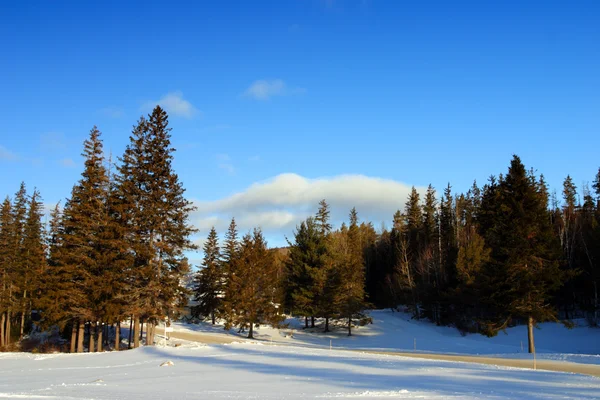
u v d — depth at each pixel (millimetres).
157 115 40094
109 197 39219
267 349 31734
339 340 52625
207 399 13375
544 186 70062
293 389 15586
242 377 19094
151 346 33906
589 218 64375
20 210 52219
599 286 51719
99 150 39906
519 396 13797
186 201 39875
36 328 56500
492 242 41375
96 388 16672
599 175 69750
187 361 25547
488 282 37312
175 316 40281
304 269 58344
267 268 55594
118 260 37906
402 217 85938
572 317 53188
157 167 39000
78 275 38312
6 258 50562
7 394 15195
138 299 37969
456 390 15102
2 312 51156
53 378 20688
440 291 57500
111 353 31844
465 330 54062
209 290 64625
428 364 24000
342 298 55406
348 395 13961
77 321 40344
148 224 38406
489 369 22000
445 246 68188
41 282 42719
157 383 17797
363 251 86875
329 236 62875
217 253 67188
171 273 39344
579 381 17734
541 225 35375
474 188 89250
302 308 57125
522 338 47656
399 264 69562
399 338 51844
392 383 16922
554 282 34625
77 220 39062
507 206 36312
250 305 52812
